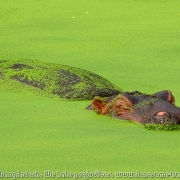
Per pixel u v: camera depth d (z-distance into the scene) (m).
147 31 38.47
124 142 22.33
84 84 27.48
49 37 37.38
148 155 21.33
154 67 32.25
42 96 27.09
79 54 34.59
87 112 25.39
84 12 42.31
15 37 37.62
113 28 39.03
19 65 29.33
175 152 21.55
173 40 36.72
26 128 23.62
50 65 29.33
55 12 42.41
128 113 24.34
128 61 33.25
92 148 21.86
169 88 28.86
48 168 20.22
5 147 21.89
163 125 23.45
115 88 28.28
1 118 24.62
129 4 43.91
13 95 27.12
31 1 44.91
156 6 43.50
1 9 43.06
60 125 23.94
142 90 28.53
